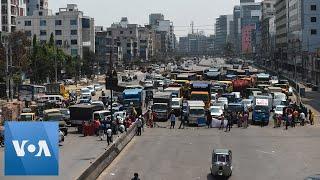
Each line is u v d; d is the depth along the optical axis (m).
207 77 118.56
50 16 188.62
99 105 63.97
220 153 37.34
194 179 36.78
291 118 64.56
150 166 41.25
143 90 86.94
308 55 153.25
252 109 71.94
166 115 71.12
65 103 82.31
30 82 121.88
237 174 38.34
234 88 102.31
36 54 121.19
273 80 122.44
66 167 38.12
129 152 47.56
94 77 177.88
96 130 56.03
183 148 49.38
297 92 105.75
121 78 156.12
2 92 101.75
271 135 57.28
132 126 57.19
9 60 102.25
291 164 42.00
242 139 54.62
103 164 40.06
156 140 54.44
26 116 60.88
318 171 39.38
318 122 68.31
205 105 71.88
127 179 36.81
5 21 176.50
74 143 50.28
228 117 62.88
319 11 171.12
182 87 91.94
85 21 195.75
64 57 143.12
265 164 41.97
